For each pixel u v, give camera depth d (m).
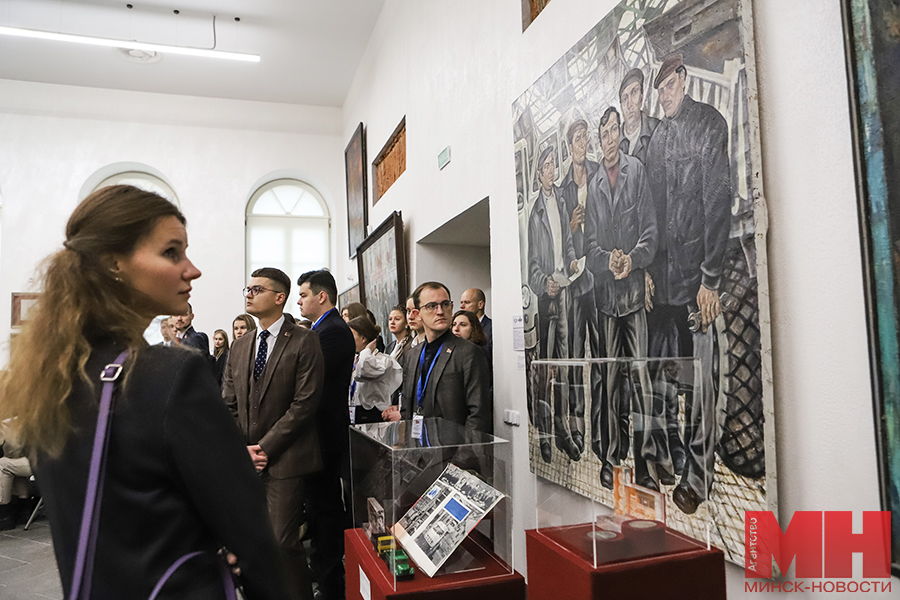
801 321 2.09
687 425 2.37
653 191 2.76
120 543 1.10
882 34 1.76
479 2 5.26
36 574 5.18
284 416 3.92
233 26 10.45
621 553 1.98
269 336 4.20
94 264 1.23
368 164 10.69
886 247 1.74
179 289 1.35
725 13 2.34
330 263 13.89
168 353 1.22
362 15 10.09
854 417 1.90
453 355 4.08
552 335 3.71
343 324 4.82
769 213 2.22
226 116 13.13
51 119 12.14
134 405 1.14
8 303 11.43
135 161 12.49
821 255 2.02
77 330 1.18
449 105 6.08
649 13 2.79
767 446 2.12
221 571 1.21
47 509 1.17
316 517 4.52
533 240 3.97
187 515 1.16
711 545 2.16
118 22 10.22
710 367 2.39
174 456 1.13
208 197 12.83
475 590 2.35
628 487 2.08
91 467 1.11
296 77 12.30
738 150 2.27
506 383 4.52
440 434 2.82
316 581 4.77
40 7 9.75
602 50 3.17
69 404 1.14
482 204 5.29
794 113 2.13
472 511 2.48
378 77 9.91
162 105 12.81
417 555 2.43
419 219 7.23
